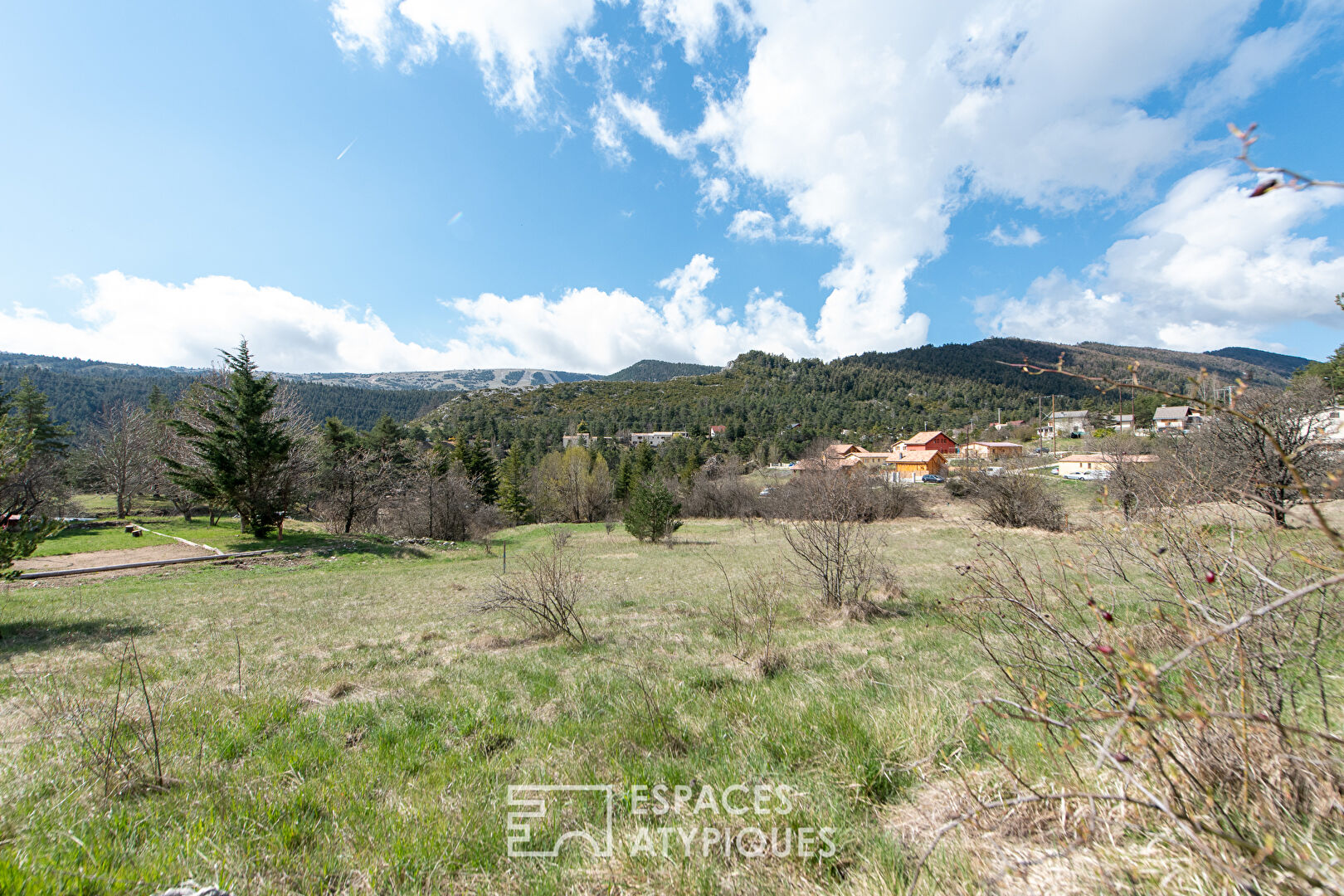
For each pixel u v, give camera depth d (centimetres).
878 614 955
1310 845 167
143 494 4294
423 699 553
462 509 3656
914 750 317
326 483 3200
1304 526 128
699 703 473
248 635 1038
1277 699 204
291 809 312
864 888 209
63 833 275
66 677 702
